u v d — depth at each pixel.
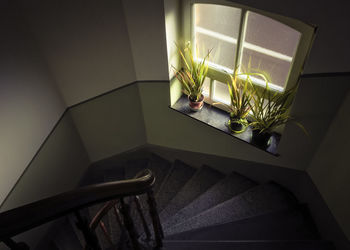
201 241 2.10
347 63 1.72
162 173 3.39
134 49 2.49
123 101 2.87
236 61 2.33
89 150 3.20
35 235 2.59
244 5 1.96
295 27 1.85
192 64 2.40
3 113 2.10
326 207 2.24
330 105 1.95
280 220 2.45
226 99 2.71
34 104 2.36
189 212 2.74
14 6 2.05
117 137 3.18
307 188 2.49
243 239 2.32
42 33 2.25
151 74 2.64
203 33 2.38
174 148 3.25
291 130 2.23
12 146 2.21
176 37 2.44
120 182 1.25
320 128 2.11
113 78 2.67
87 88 2.69
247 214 2.59
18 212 0.89
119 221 2.03
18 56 2.15
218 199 2.83
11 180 2.25
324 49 1.73
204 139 2.91
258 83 2.38
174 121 2.95
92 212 3.02
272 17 1.91
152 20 2.25
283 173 2.63
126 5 2.22
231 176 3.00
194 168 3.34
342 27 1.60
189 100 2.67
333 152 2.07
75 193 1.02
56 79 2.54
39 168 2.53
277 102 2.14
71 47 2.38
